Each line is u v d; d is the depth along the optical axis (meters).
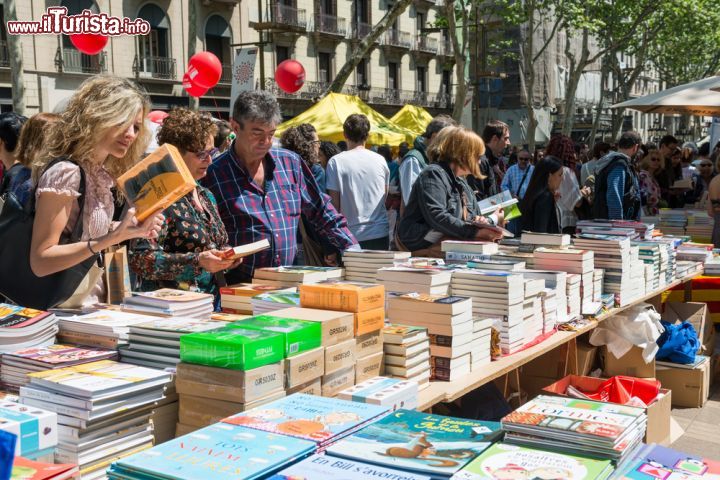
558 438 1.82
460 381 2.86
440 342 2.87
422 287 3.25
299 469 1.62
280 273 3.27
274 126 3.44
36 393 1.89
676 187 10.18
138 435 1.95
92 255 2.35
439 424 1.95
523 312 3.48
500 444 1.82
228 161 3.58
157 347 2.15
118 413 1.88
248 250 2.98
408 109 16.88
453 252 4.16
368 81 33.25
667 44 40.56
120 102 2.43
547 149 6.77
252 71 10.54
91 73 22.69
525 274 3.92
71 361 2.08
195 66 8.60
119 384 1.87
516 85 40.84
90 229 2.50
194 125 3.12
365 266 3.63
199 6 25.16
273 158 3.70
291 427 1.84
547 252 4.30
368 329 2.49
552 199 5.46
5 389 2.16
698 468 1.79
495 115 41.75
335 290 2.47
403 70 35.69
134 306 2.62
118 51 23.06
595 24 28.00
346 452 1.72
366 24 32.75
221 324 2.25
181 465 1.58
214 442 1.72
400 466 1.65
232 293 3.05
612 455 1.76
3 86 20.97
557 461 1.71
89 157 2.46
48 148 2.46
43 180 2.36
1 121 4.25
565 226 7.04
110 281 3.64
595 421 1.89
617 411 2.01
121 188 2.36
